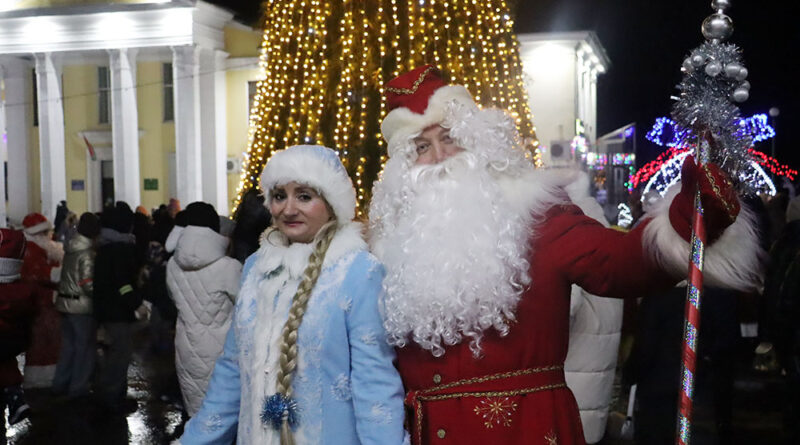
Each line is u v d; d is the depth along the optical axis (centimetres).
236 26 3117
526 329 263
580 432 272
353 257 284
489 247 257
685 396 241
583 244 257
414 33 1371
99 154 3234
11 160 3381
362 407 274
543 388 265
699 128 242
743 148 240
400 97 288
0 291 619
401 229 273
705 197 230
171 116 3164
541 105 2688
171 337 1205
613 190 2442
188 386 626
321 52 1430
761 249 246
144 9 2972
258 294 295
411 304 262
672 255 240
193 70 2970
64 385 930
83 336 918
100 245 862
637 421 543
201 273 613
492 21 1454
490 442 260
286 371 276
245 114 3112
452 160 274
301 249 290
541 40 2677
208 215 624
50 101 3161
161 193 3172
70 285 913
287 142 1478
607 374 473
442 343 268
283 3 1490
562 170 290
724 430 578
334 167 294
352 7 1398
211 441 303
